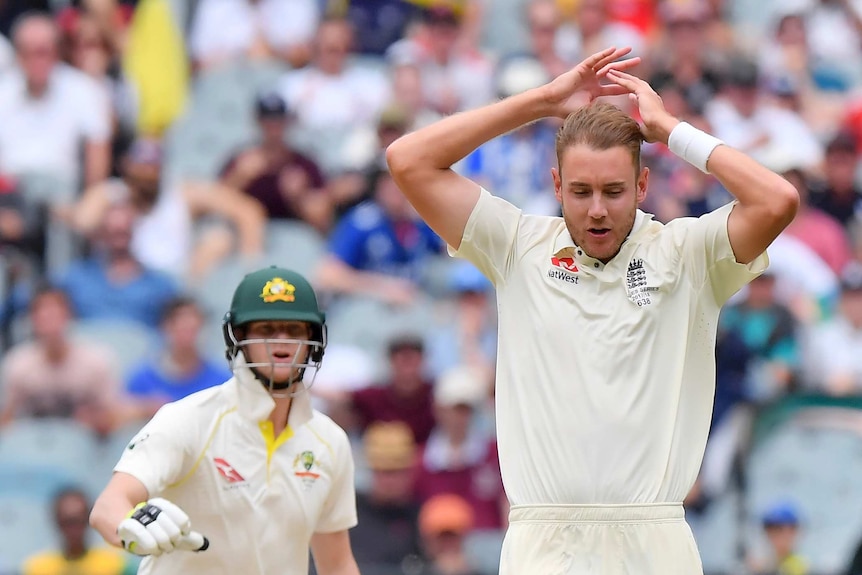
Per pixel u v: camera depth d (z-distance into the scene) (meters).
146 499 15.42
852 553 30.66
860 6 45.41
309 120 40.62
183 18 42.94
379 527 29.88
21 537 31.91
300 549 16.75
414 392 31.83
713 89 40.31
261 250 37.34
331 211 37.97
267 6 43.09
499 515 30.45
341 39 41.19
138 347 34.59
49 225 37.28
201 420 16.14
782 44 43.66
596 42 42.41
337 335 35.09
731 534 30.92
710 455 31.64
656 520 13.33
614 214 13.52
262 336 16.47
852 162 37.91
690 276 13.86
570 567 13.30
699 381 13.91
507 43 43.81
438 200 14.26
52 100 39.59
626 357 13.52
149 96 41.38
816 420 31.78
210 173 40.72
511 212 14.38
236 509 16.20
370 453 30.38
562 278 13.87
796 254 36.69
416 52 41.12
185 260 37.09
